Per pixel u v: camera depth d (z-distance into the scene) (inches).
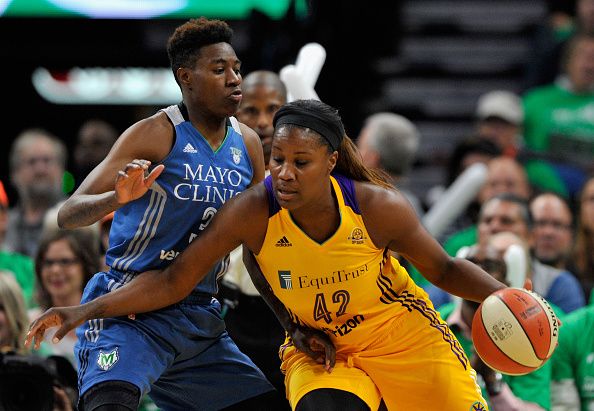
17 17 839.1
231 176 385.7
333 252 363.3
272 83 469.7
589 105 797.9
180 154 376.8
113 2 816.9
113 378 367.2
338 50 845.2
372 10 898.7
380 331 384.2
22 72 863.7
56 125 878.4
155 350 379.2
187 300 390.3
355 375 382.9
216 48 376.5
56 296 519.8
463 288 385.1
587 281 640.4
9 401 417.7
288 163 348.2
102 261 534.3
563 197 705.6
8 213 698.8
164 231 378.6
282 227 362.0
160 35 847.7
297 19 766.5
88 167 787.4
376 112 887.1
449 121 895.7
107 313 367.2
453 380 384.8
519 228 581.9
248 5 791.7
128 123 878.4
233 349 405.4
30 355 430.3
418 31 933.2
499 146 746.2
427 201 803.4
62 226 364.8
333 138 352.8
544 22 864.9
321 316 378.0
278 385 470.9
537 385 478.6
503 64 914.7
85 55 858.1
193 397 402.6
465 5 940.0
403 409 390.9
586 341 502.3
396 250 378.3
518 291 376.5
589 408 500.4
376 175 380.8
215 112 378.3
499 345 370.3
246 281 466.0
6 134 874.1
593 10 805.2
